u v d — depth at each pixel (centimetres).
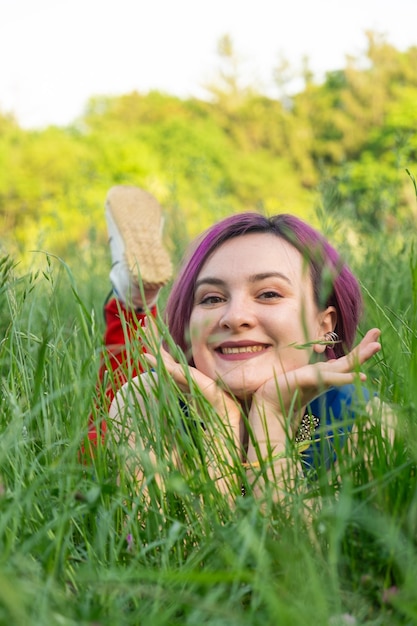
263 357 209
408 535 136
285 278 212
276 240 219
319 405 203
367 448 157
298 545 130
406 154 514
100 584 120
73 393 179
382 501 142
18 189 2181
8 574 112
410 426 145
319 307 222
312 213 470
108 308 320
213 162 2836
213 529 149
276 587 125
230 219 225
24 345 209
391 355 179
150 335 196
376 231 478
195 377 197
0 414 178
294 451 164
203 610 117
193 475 161
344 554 140
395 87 2753
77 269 555
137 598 133
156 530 156
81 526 165
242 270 212
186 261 233
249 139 3038
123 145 2528
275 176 2833
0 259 195
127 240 347
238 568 117
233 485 164
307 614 113
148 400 175
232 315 207
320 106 3009
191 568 135
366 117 2805
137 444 164
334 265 228
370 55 2856
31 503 152
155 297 323
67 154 2384
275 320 209
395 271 354
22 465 152
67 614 115
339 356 235
